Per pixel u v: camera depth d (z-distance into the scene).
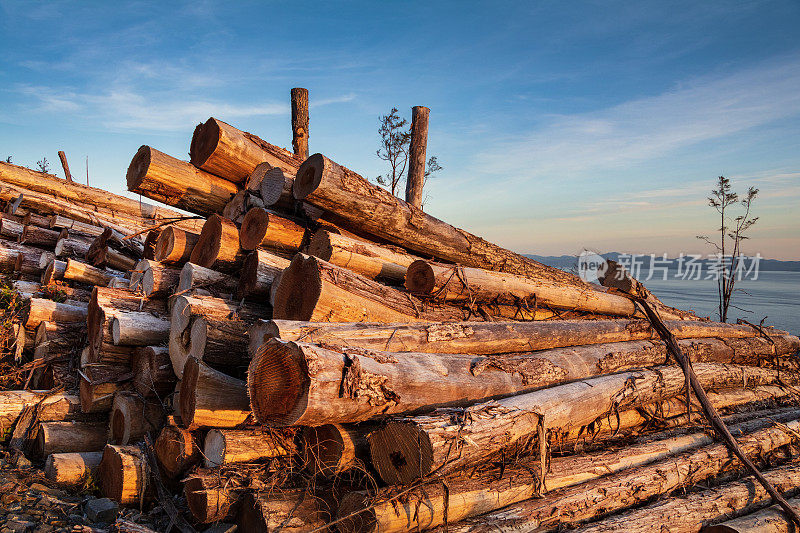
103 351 4.58
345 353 3.05
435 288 5.25
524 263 7.35
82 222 8.59
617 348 5.68
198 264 5.28
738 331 8.63
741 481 4.72
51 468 4.09
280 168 5.31
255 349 3.67
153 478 3.85
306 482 3.42
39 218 8.37
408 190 9.59
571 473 3.95
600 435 4.94
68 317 5.84
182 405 3.73
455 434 3.01
